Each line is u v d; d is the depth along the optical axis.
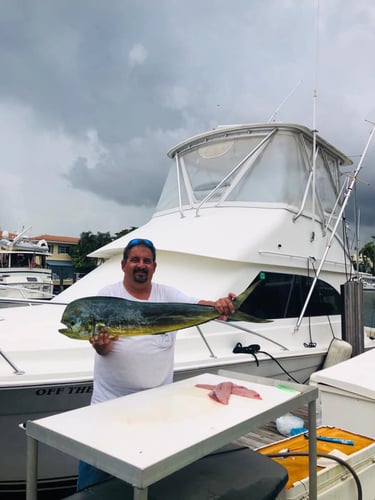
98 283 5.16
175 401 1.78
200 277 4.63
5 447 3.11
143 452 1.32
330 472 2.26
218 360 3.88
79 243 44.75
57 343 3.51
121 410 1.67
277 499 1.95
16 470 3.18
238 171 5.63
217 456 1.96
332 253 5.98
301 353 4.75
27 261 18.31
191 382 2.06
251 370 4.21
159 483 1.71
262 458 1.96
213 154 5.98
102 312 1.77
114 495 1.60
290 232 5.20
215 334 4.22
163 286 2.38
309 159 5.84
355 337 5.39
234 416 1.63
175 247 4.85
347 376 3.22
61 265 47.25
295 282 5.23
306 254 5.38
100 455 1.33
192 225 5.30
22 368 3.17
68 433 1.46
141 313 1.81
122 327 1.79
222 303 1.86
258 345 4.33
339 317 5.97
